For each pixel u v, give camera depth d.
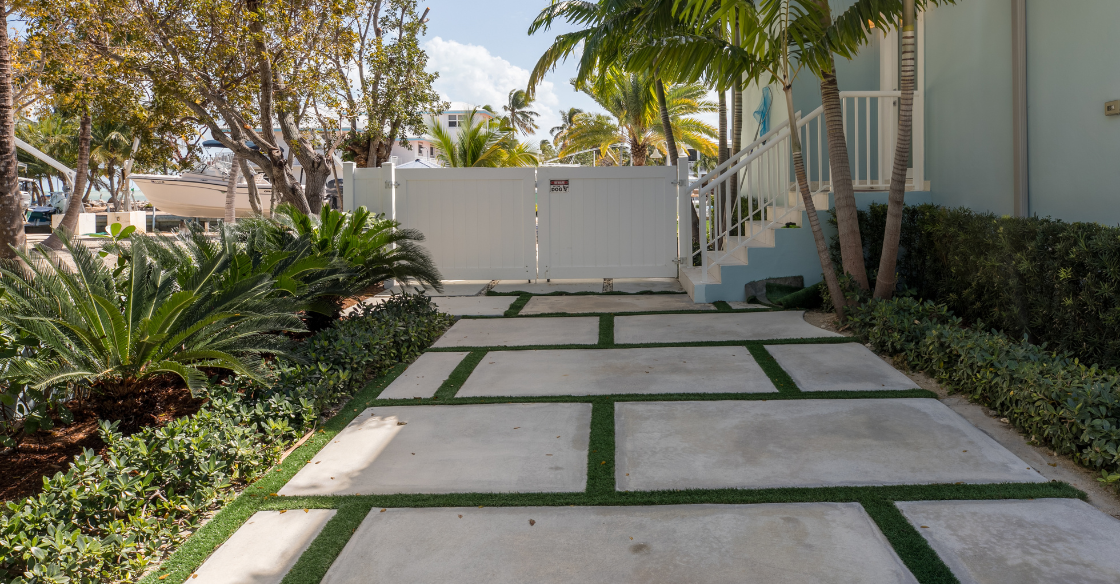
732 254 9.46
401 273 7.54
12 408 4.16
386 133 14.42
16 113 11.16
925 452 3.67
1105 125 5.13
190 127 9.59
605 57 9.52
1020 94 6.05
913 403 4.46
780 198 10.54
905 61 6.03
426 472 3.64
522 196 10.67
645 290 9.88
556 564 2.71
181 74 8.64
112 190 51.16
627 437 4.07
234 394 4.20
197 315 4.66
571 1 11.29
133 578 2.70
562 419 4.42
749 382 5.09
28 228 37.81
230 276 5.36
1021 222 5.13
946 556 2.66
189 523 3.15
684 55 6.52
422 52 13.64
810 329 6.76
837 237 8.02
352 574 2.69
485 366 5.84
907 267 7.41
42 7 7.72
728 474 3.49
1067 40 5.52
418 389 5.21
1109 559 2.61
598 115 28.39
